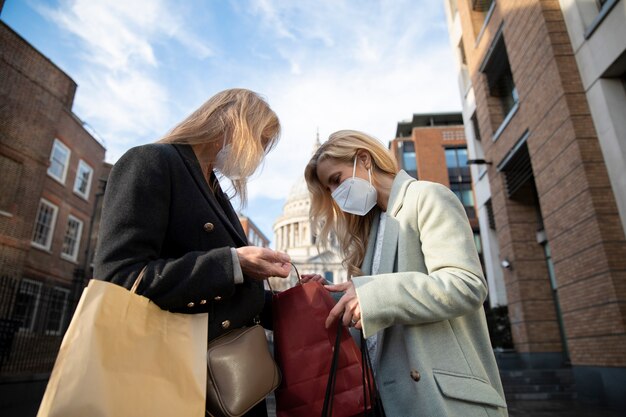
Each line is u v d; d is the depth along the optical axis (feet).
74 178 57.21
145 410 2.76
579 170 23.38
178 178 3.92
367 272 5.43
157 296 3.18
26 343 35.76
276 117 5.05
